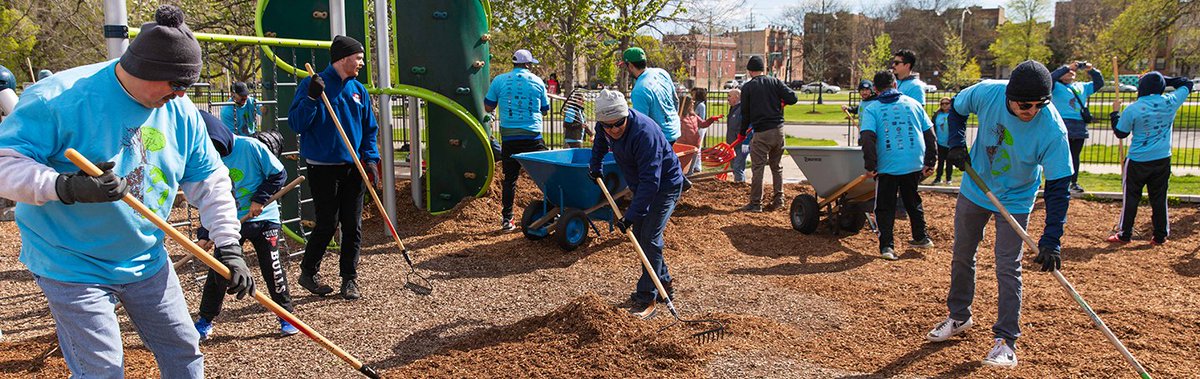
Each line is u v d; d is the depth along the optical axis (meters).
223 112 8.69
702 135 12.45
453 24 8.44
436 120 8.53
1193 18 28.91
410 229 7.95
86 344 2.63
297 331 4.80
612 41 18.72
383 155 7.50
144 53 2.48
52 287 2.61
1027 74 3.71
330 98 5.25
